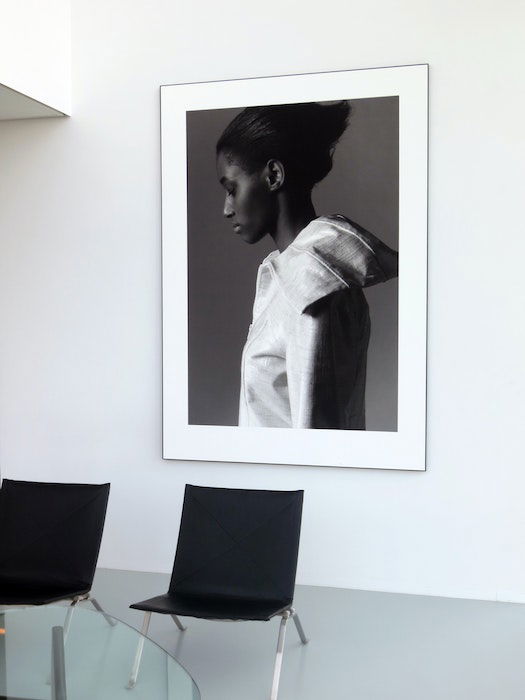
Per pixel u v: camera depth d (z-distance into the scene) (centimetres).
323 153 460
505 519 441
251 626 409
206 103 477
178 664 251
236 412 477
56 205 508
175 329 486
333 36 459
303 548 472
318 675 349
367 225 454
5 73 441
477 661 362
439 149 444
